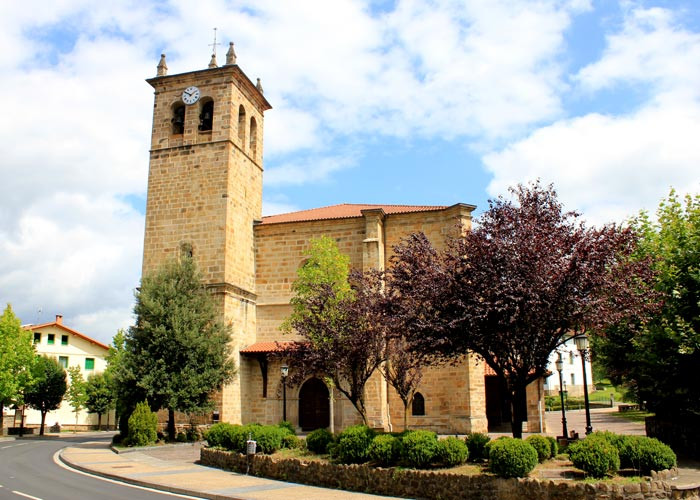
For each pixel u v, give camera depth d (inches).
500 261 665.6
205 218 1467.8
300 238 1550.2
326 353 914.7
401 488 627.5
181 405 1230.9
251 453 791.1
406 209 1569.9
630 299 679.7
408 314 708.7
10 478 792.3
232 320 1421.0
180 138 1547.7
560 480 549.6
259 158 1694.1
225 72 1531.7
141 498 623.8
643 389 918.4
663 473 572.7
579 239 674.8
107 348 2763.3
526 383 710.5
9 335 1959.9
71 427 2596.0
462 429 1300.4
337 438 765.9
